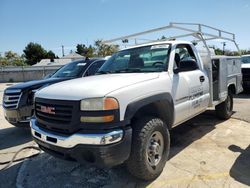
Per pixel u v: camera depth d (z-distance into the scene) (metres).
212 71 5.39
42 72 35.72
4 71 36.09
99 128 2.91
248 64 10.58
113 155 2.92
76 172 3.93
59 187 3.50
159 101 3.62
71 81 3.79
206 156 4.22
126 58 4.57
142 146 3.22
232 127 5.76
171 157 4.24
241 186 3.26
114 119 2.95
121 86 3.18
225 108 6.18
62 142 3.04
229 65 6.13
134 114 3.15
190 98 4.36
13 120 5.76
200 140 4.98
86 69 6.84
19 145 5.41
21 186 3.60
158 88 3.59
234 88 6.58
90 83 3.38
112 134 2.89
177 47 4.44
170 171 3.75
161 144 3.63
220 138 5.05
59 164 4.25
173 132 5.55
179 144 4.82
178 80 4.07
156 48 4.35
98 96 2.95
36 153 4.77
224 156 4.18
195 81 4.52
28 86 5.77
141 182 3.50
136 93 3.23
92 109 2.94
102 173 3.84
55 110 3.20
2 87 24.73
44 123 3.37
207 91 4.98
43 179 3.76
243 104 8.41
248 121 6.21
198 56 4.95
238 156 4.17
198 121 6.34
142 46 4.65
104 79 3.57
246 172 3.62
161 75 3.83
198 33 5.05
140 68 4.23
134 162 3.24
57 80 6.23
